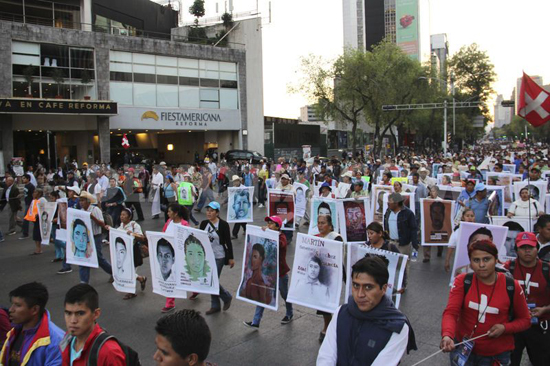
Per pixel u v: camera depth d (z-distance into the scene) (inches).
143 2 2017.7
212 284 303.4
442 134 3366.1
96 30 1673.2
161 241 316.5
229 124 1849.2
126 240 338.0
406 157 1768.0
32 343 146.3
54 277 414.9
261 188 901.2
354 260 244.8
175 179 843.4
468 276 161.9
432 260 450.6
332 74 1886.1
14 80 1396.4
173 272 313.6
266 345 257.3
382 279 122.0
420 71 2161.7
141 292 363.9
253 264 286.5
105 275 420.8
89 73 1529.3
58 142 1710.1
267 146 1951.3
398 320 120.4
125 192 706.8
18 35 1390.3
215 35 1957.4
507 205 538.3
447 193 523.5
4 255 508.1
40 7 1529.3
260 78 1919.3
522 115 307.0
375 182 847.1
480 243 156.3
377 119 1951.3
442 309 307.0
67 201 479.2
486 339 155.6
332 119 2037.4
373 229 263.6
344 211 435.2
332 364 123.5
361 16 6441.9
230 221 569.9
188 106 1752.0
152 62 1664.6
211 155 1854.1
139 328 285.9
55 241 472.1
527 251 185.0
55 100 1379.2
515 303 155.1
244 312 314.0
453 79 2716.5
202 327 103.6
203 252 303.3
